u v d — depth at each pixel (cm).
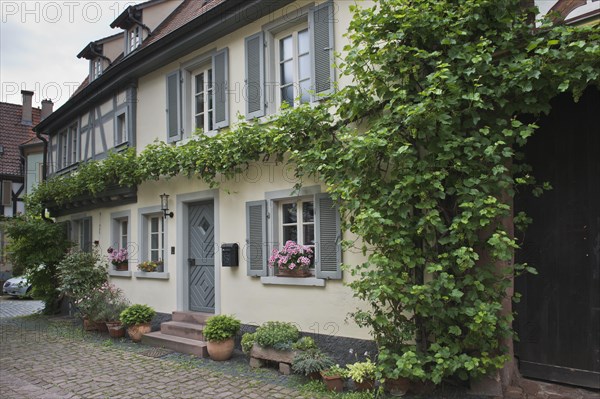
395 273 466
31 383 581
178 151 793
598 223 457
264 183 695
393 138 485
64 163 1379
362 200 502
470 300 461
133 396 518
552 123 485
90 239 1145
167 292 864
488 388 466
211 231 803
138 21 1152
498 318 448
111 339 843
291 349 570
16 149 2362
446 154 463
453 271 466
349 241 535
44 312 1217
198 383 554
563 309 473
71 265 980
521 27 448
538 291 488
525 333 494
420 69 505
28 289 1725
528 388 470
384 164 518
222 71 786
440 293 458
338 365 528
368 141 473
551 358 479
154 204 907
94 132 1155
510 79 445
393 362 475
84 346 792
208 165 732
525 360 493
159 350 733
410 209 489
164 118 919
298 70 698
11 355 742
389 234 483
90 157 1170
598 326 454
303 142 602
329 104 572
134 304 912
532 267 482
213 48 812
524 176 479
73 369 639
